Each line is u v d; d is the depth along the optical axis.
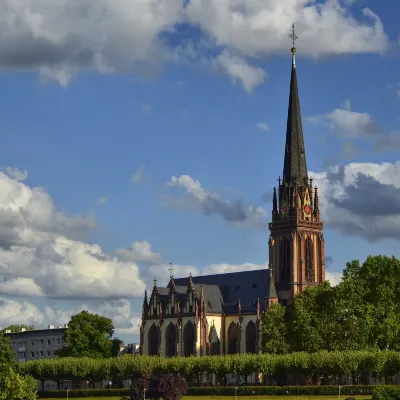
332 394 197.88
